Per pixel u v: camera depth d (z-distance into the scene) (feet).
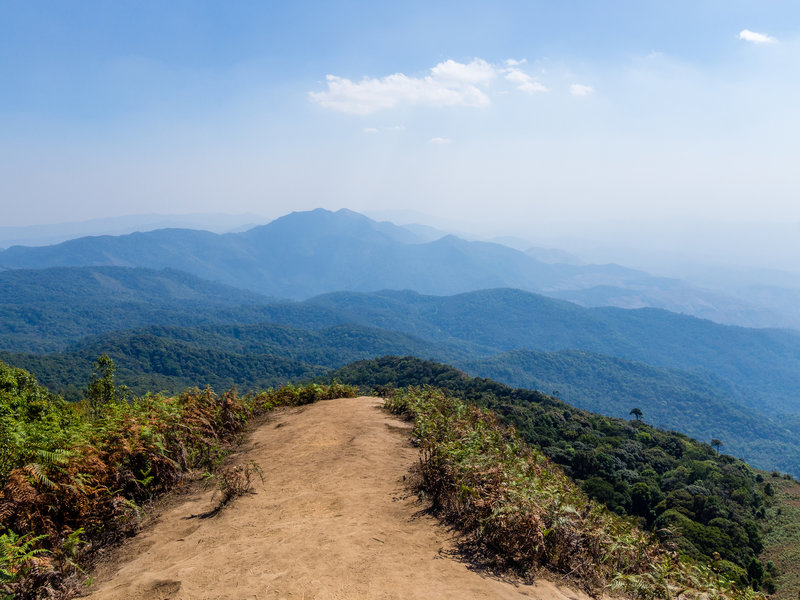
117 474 19.83
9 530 14.71
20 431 20.29
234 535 16.22
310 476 22.89
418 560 13.98
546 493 18.30
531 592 12.97
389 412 39.58
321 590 11.73
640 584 14.51
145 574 13.30
